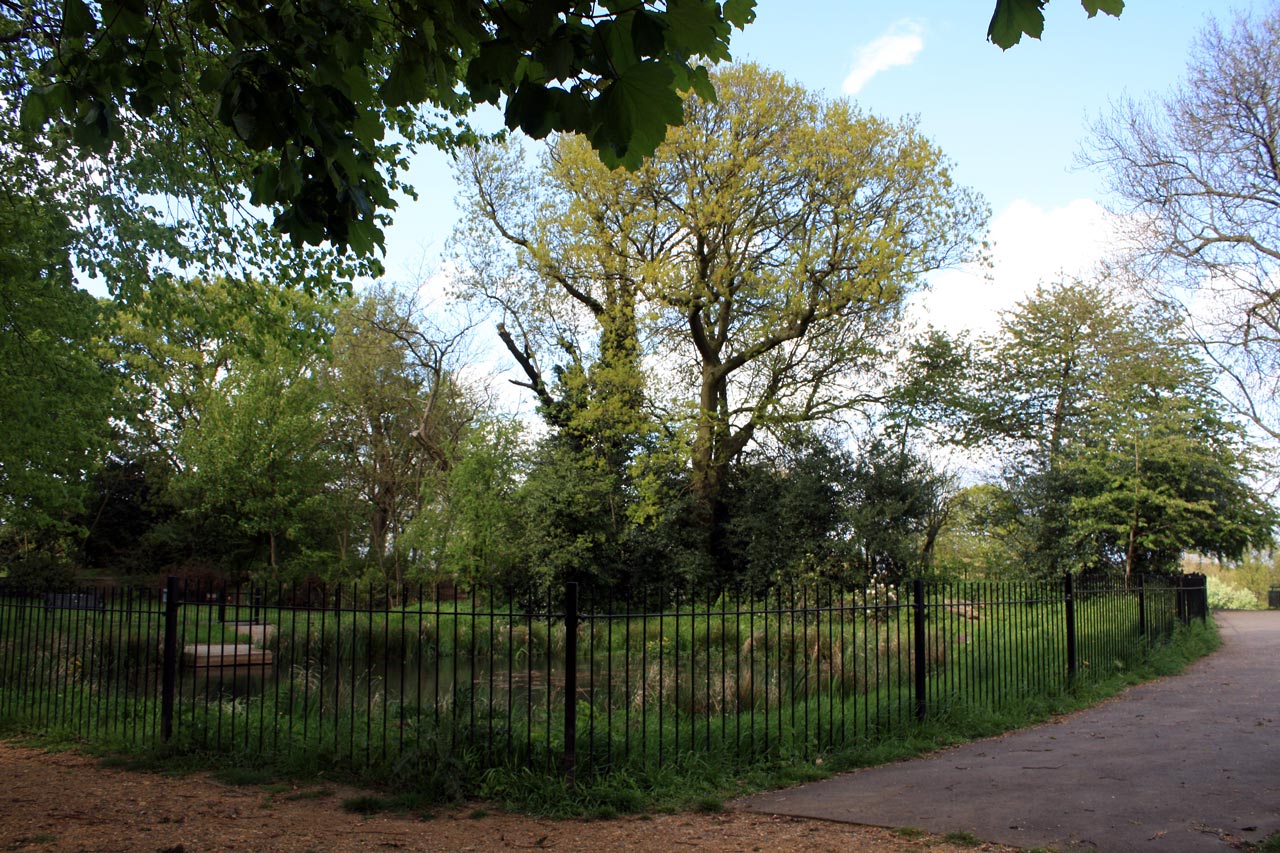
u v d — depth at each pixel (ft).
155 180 35.99
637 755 23.62
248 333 98.12
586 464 81.82
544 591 74.13
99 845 17.69
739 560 86.79
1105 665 40.63
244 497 103.96
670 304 78.79
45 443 56.70
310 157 13.74
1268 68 55.72
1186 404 68.08
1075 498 71.26
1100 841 17.69
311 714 29.63
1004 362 102.06
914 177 77.61
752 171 76.18
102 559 113.29
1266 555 114.42
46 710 30.81
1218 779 22.13
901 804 20.89
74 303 46.14
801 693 33.32
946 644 35.40
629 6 9.28
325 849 17.72
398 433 121.70
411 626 55.16
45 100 13.70
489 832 19.11
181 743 25.96
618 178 78.89
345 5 12.03
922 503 80.02
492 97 11.00
